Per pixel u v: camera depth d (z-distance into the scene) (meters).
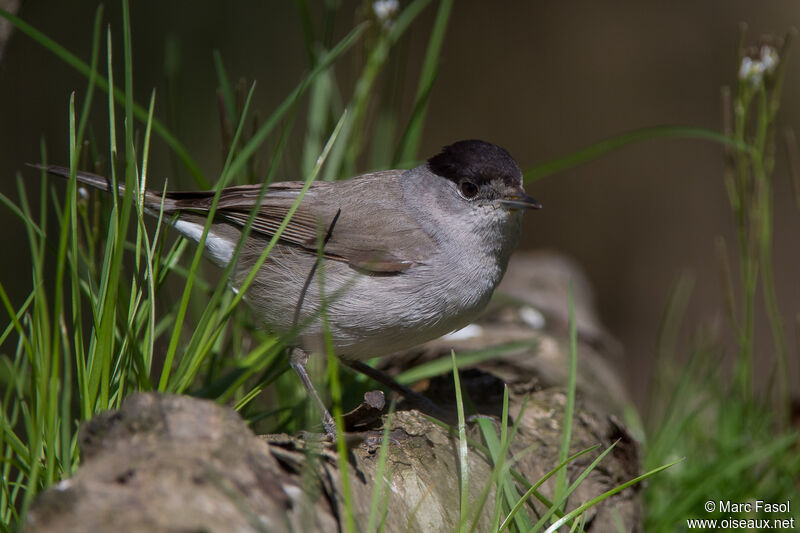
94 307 5.63
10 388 5.22
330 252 7.28
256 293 7.52
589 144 19.52
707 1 19.06
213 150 15.98
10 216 14.48
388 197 7.69
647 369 18.50
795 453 8.65
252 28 17.73
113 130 5.79
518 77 20.05
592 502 5.18
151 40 16.31
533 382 7.85
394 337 7.23
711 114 18.75
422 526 5.17
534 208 7.20
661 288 18.83
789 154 9.22
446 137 20.16
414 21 20.48
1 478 5.18
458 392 5.26
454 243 7.32
